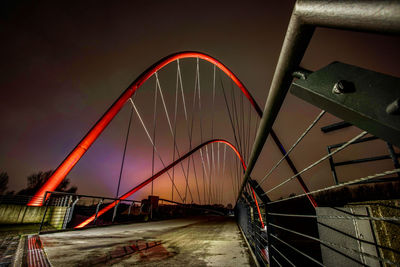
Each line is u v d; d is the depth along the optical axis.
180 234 6.94
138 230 7.98
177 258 3.53
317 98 0.55
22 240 4.72
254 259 3.38
